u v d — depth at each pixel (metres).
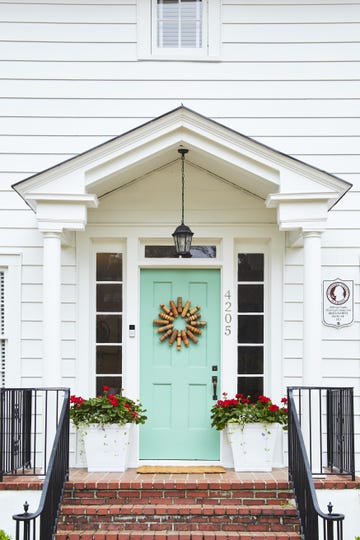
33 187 5.99
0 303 6.93
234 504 5.71
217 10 7.10
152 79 7.03
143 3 7.09
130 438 6.67
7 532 5.57
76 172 6.02
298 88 7.04
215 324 6.98
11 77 7.03
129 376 6.80
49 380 5.98
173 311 6.96
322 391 6.69
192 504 5.71
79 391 6.80
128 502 5.73
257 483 5.76
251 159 6.07
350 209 6.96
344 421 6.11
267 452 6.29
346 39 7.07
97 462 6.27
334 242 6.95
